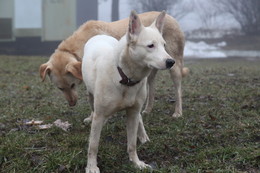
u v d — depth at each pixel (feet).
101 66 12.07
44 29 68.23
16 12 67.31
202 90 25.21
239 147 13.64
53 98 23.34
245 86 26.66
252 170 12.09
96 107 12.08
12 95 24.14
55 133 16.15
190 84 27.89
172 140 14.76
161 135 15.55
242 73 34.76
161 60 11.37
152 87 19.24
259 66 42.24
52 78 19.45
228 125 16.57
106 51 12.90
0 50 63.52
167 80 30.40
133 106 12.32
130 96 11.94
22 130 16.47
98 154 13.47
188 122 17.24
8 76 32.60
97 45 14.21
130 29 11.49
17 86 27.58
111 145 14.47
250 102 20.88
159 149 13.99
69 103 19.75
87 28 19.61
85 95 24.58
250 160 12.49
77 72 17.38
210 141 14.83
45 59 47.55
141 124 14.97
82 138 15.10
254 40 77.30
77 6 75.25
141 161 12.93
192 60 55.21
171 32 19.45
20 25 67.72
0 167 12.88
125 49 11.43
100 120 12.12
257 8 79.82
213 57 60.34
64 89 19.57
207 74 34.27
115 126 16.76
